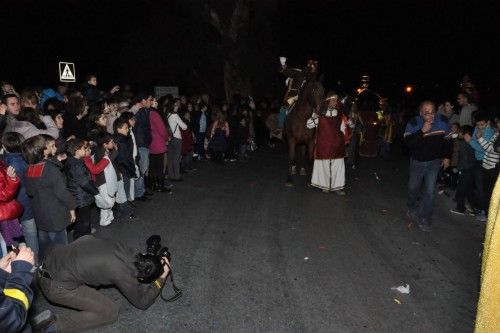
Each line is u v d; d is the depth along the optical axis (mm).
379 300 4656
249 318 4258
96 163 6207
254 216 7500
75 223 5598
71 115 6809
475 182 7605
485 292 1992
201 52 21578
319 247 6121
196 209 7820
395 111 21359
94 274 3818
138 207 7824
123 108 7969
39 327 3480
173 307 4434
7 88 7746
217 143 12172
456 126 7680
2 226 4473
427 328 4156
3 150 4902
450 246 6270
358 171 12094
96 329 4012
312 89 9023
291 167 9805
